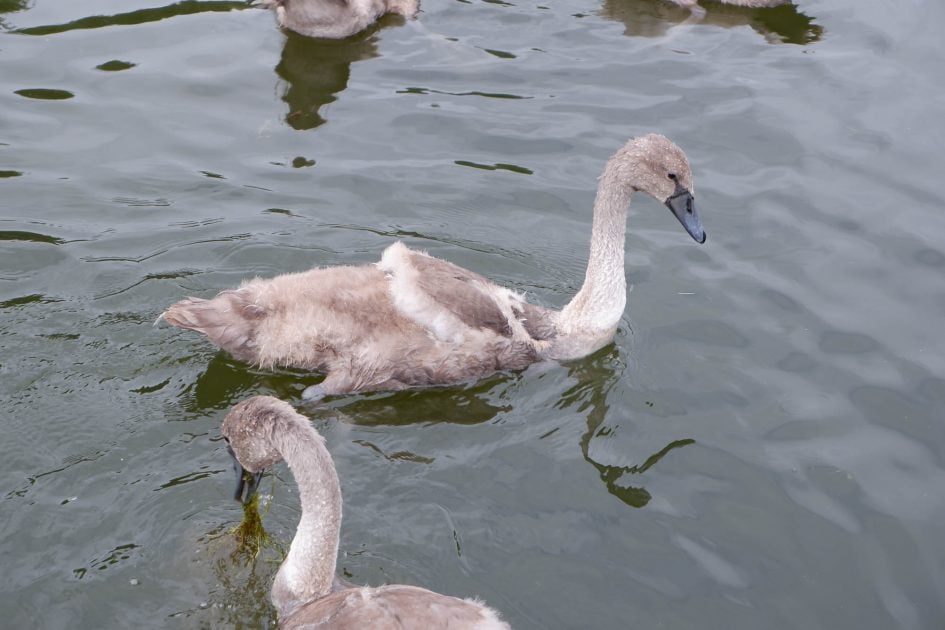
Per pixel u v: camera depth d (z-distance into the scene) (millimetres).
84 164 3105
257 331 2686
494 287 2801
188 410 2645
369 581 2428
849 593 2445
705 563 2473
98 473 2535
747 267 2973
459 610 2232
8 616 2355
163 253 2922
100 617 2365
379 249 2979
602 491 2562
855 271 2961
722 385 2748
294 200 3066
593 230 2814
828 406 2711
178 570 2426
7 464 2535
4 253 2885
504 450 2625
